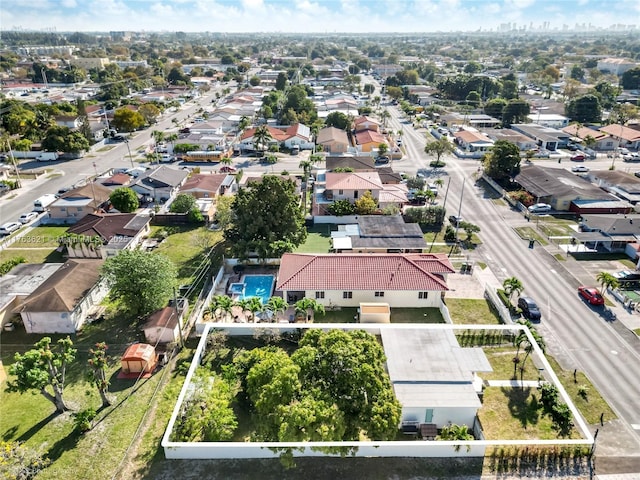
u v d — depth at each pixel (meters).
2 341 44.25
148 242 64.06
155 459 31.58
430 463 31.16
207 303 49.31
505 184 86.81
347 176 77.62
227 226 64.62
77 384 38.66
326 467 30.89
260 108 150.25
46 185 87.50
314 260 50.97
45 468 30.81
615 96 164.50
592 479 30.17
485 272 56.00
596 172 87.25
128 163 101.81
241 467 30.91
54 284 46.78
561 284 53.09
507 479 30.16
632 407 35.88
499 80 191.00
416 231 62.22
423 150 113.44
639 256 55.25
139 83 197.62
